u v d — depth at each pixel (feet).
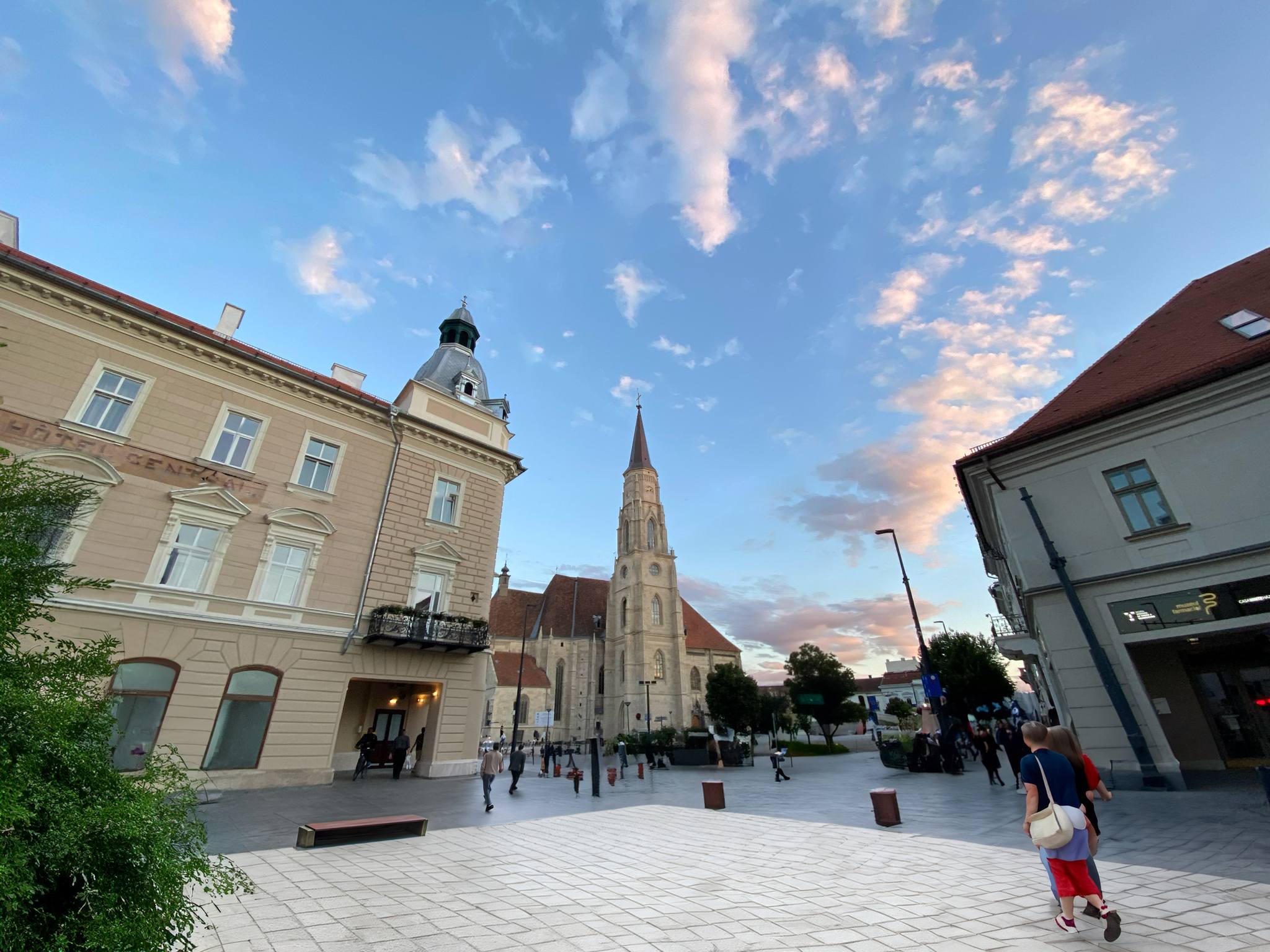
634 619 214.90
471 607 77.46
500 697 196.34
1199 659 52.47
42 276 53.62
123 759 49.29
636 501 241.14
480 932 18.47
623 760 79.77
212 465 60.59
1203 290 57.47
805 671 152.87
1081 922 17.46
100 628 50.75
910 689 342.03
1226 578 42.34
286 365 67.41
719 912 20.36
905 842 30.99
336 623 65.00
